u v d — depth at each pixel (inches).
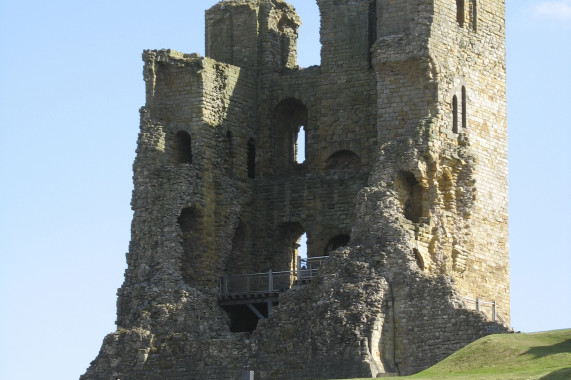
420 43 4753.9
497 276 4950.8
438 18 4798.2
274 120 5152.6
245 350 4562.0
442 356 4389.8
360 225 4594.0
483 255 4901.6
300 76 5123.0
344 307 4448.8
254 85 5162.4
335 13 5088.6
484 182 4936.0
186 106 4970.5
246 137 5103.3
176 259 4822.8
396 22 4808.1
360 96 5032.0
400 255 4507.9
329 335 4421.8
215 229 4953.3
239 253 5054.1
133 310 4763.8
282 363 4488.2
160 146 4923.7
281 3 5251.0
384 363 4424.2
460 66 4869.6
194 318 4741.6
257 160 5128.0
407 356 4434.1
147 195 4884.4
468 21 4931.1
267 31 5191.9
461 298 4448.8
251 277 4923.7
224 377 4559.5
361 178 4972.9
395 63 4781.0
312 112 5093.5
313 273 4788.4
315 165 5064.0
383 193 4603.8
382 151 4694.9
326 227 5002.5
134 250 4862.2
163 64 4992.6
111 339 4722.0
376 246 4537.4
